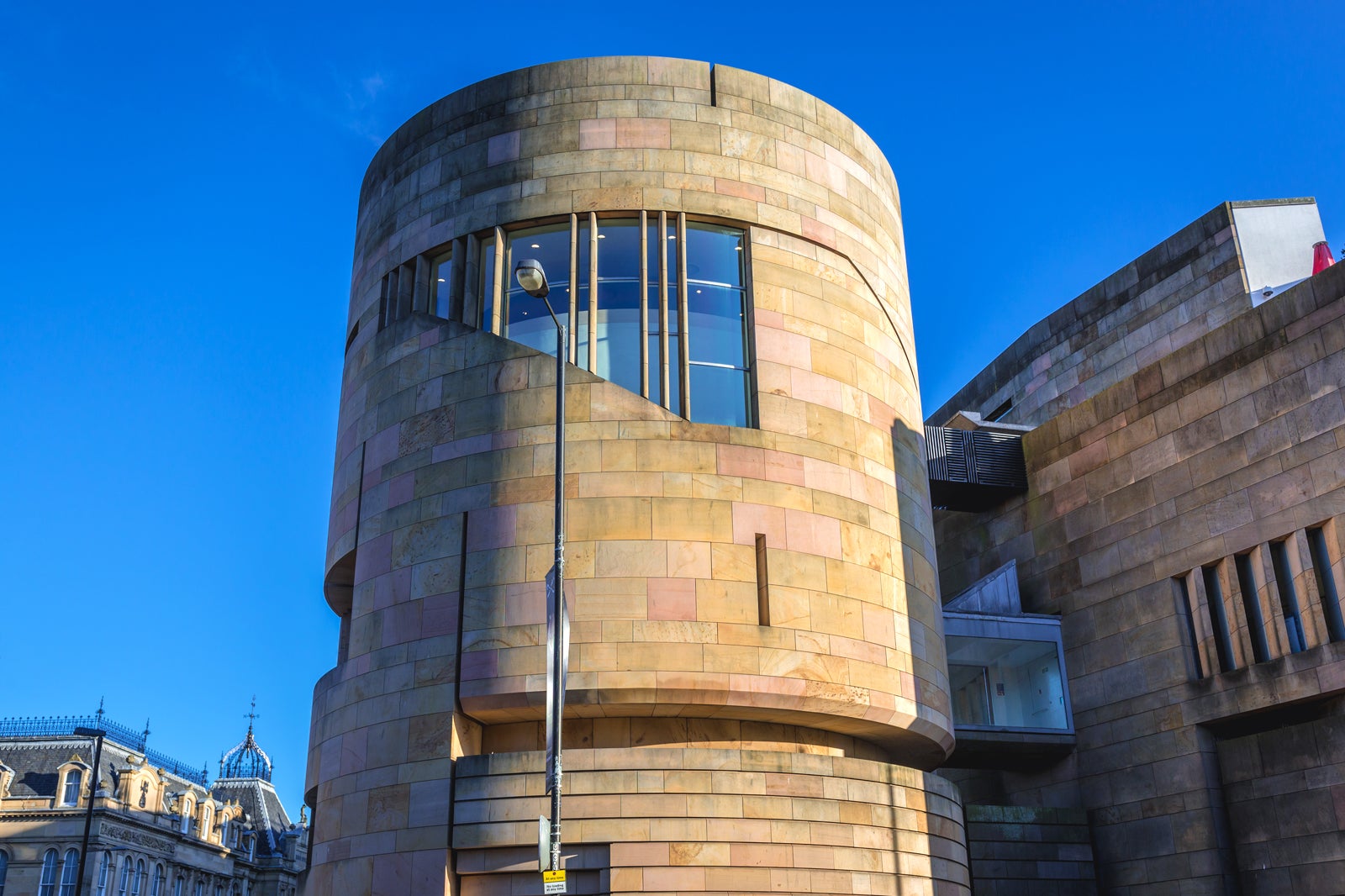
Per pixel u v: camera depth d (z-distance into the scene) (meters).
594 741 23.73
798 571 24.44
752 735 24.41
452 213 27.89
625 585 23.31
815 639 24.08
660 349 25.70
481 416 25.23
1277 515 28.69
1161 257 40.72
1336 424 27.53
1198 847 29.20
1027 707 33.75
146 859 88.06
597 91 27.69
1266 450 29.27
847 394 26.94
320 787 24.89
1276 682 27.98
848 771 23.38
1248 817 28.53
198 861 95.81
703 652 23.03
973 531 39.66
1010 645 34.34
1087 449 35.16
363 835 23.05
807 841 22.33
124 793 86.81
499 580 23.72
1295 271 37.69
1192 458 31.45
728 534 24.08
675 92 27.72
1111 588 33.41
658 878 21.39
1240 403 30.19
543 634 23.06
